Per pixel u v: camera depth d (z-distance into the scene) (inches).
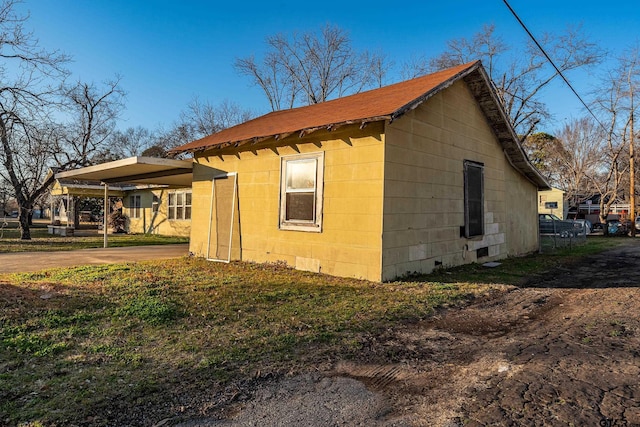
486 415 103.7
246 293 237.1
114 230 979.3
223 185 405.4
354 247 294.5
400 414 105.7
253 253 370.9
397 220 293.4
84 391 115.1
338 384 124.1
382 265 279.1
